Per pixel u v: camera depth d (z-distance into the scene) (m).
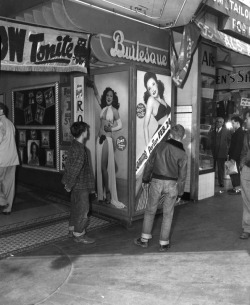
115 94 5.61
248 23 7.33
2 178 6.00
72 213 5.00
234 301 3.30
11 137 6.03
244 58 8.30
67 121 6.95
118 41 5.23
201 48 6.77
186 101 6.91
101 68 5.73
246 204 4.95
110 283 3.71
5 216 6.08
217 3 6.12
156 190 4.50
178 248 4.65
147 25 5.67
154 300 3.35
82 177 4.74
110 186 5.84
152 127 5.80
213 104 7.51
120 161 5.64
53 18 4.95
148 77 5.66
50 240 4.99
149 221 4.66
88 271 4.00
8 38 3.93
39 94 7.59
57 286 3.65
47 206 6.70
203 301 3.32
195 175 6.94
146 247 4.70
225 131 8.24
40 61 4.24
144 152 5.71
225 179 9.36
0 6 5.27
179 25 5.73
